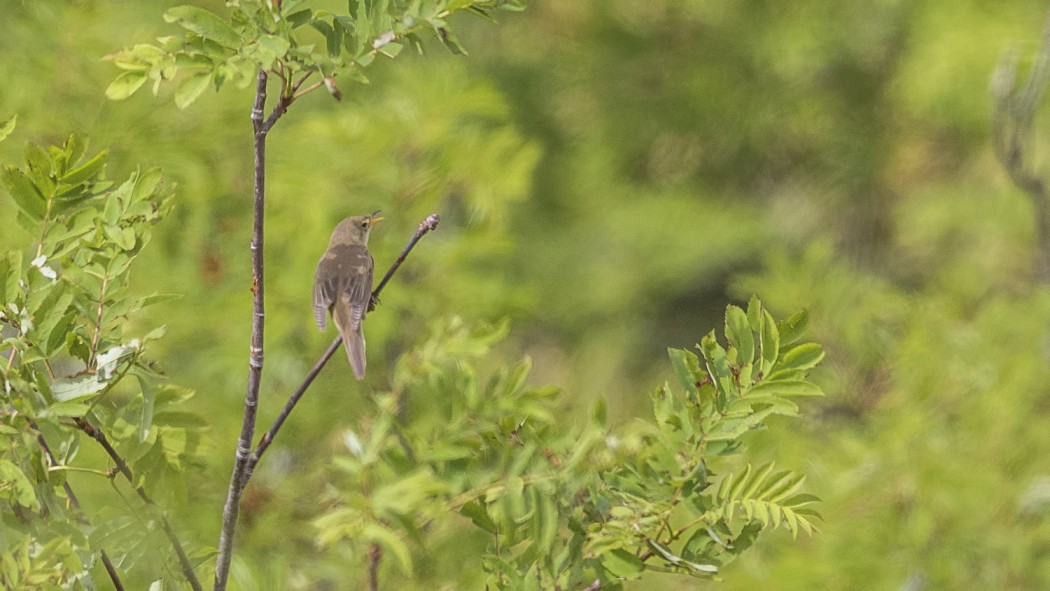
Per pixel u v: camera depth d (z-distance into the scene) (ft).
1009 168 47.11
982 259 70.64
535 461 20.22
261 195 19.01
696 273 88.17
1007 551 36.91
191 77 17.87
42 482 18.90
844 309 41.11
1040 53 46.29
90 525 19.63
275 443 35.58
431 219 22.30
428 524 23.80
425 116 43.14
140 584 21.71
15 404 18.38
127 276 19.83
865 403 40.70
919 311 41.55
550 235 86.94
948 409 40.06
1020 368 39.73
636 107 88.33
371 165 42.24
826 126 87.56
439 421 21.59
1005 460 38.40
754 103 87.86
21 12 38.27
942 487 37.24
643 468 20.10
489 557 19.99
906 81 79.71
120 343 19.13
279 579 24.48
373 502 18.16
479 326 21.12
